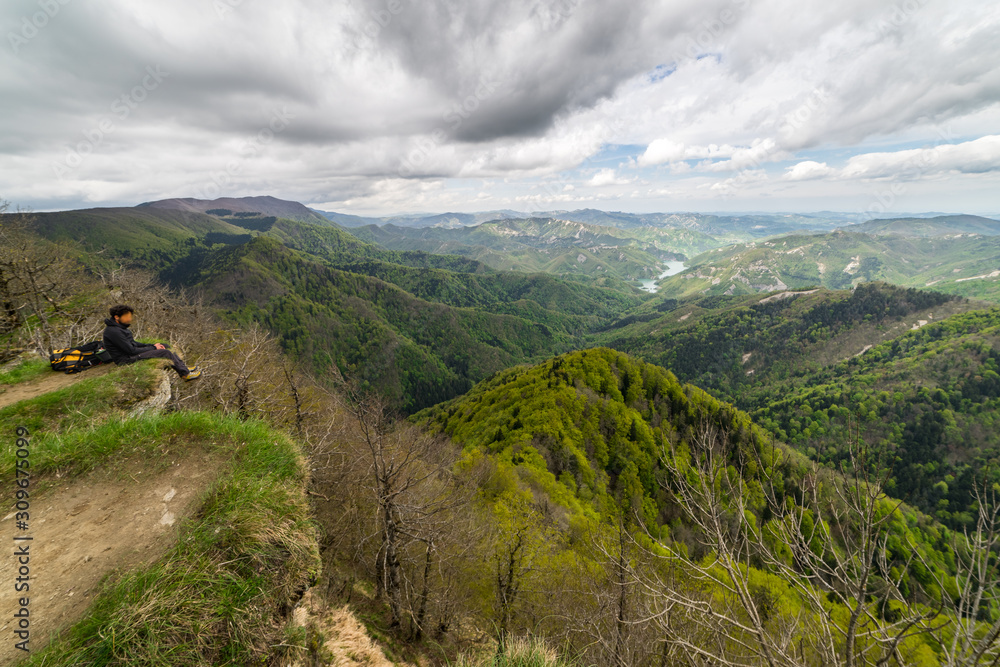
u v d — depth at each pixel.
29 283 16.39
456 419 73.69
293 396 13.88
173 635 4.42
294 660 5.40
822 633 4.91
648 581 7.11
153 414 7.57
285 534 5.86
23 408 7.66
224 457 6.75
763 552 5.22
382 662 9.27
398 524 11.49
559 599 17.09
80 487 5.89
